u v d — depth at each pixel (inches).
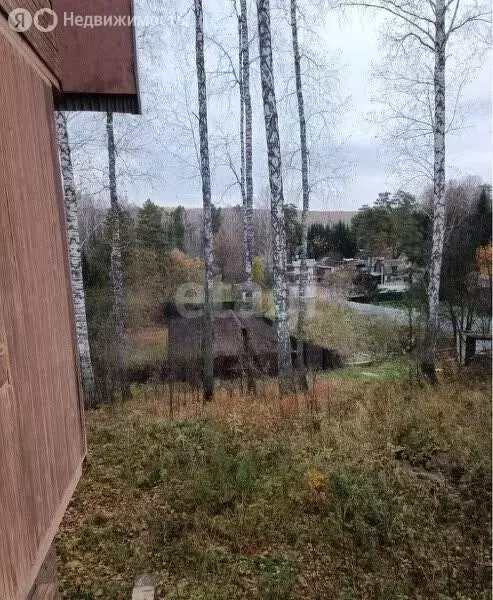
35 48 52.2
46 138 56.1
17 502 39.2
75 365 63.1
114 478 101.7
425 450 115.1
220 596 89.4
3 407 37.0
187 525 99.0
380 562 99.2
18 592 38.4
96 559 92.7
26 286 44.8
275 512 103.0
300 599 91.9
